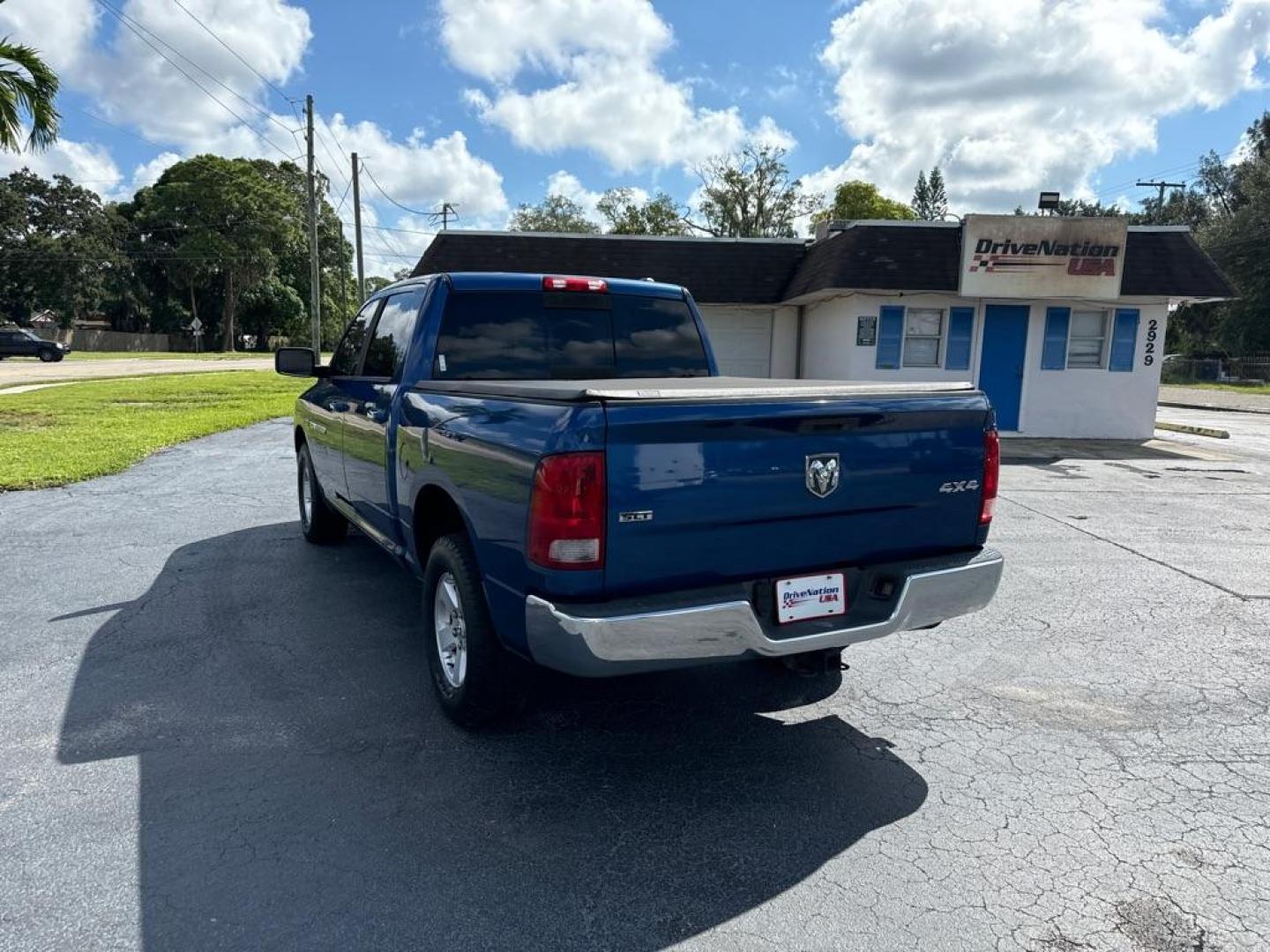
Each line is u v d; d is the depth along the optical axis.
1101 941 2.33
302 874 2.57
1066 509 8.78
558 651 2.76
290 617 4.89
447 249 16.19
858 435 3.14
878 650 4.62
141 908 2.40
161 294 69.31
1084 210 68.62
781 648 2.96
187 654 4.34
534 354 4.51
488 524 3.11
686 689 4.06
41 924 2.33
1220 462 12.54
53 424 14.05
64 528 7.05
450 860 2.66
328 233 74.75
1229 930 2.38
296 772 3.19
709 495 2.87
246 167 65.94
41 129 14.17
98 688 3.92
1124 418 15.49
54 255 58.50
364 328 5.40
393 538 4.39
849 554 3.21
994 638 4.82
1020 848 2.78
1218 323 50.16
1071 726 3.70
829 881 2.59
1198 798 3.11
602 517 2.71
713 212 49.66
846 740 3.55
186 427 13.70
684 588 2.91
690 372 4.96
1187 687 4.14
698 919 2.40
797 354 17.66
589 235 16.75
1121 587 5.88
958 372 15.15
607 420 2.69
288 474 9.69
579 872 2.62
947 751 3.46
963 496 3.45
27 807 2.91
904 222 14.62
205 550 6.36
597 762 3.33
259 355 56.44
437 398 3.71
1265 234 43.84
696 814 2.96
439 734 3.53
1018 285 14.25
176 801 2.97
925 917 2.43
